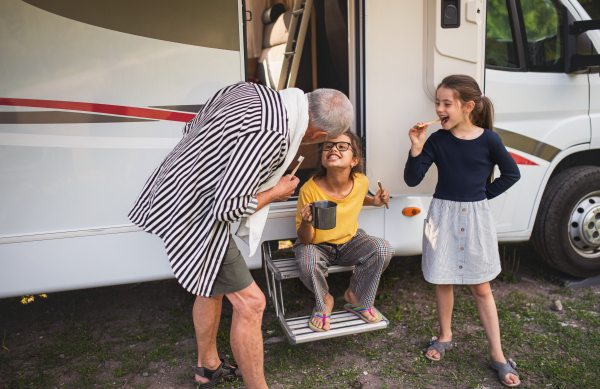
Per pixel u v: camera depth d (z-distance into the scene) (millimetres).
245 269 1875
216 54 2391
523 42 2975
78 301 3020
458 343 2518
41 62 2154
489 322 2229
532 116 3004
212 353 2123
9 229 2232
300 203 2422
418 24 2557
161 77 2322
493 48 2891
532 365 2283
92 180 2311
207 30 2359
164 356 2406
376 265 2305
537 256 3777
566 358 2357
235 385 2170
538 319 2740
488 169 2170
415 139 2174
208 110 1858
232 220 1594
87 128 2258
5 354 2447
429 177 2713
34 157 2213
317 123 1714
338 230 2373
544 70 3055
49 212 2275
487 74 2842
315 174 2432
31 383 2182
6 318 2818
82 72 2211
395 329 2678
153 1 2254
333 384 2176
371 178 2705
